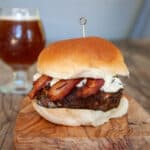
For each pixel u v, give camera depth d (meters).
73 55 0.34
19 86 0.52
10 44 0.50
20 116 0.35
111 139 0.30
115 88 0.34
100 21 1.45
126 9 1.44
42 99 0.34
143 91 0.53
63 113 0.33
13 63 0.52
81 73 0.33
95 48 0.34
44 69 0.35
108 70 0.34
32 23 0.50
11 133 0.34
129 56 0.84
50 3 1.42
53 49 0.35
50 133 0.31
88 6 1.43
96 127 0.33
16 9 0.50
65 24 1.45
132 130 0.32
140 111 0.39
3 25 0.50
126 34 1.47
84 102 0.33
